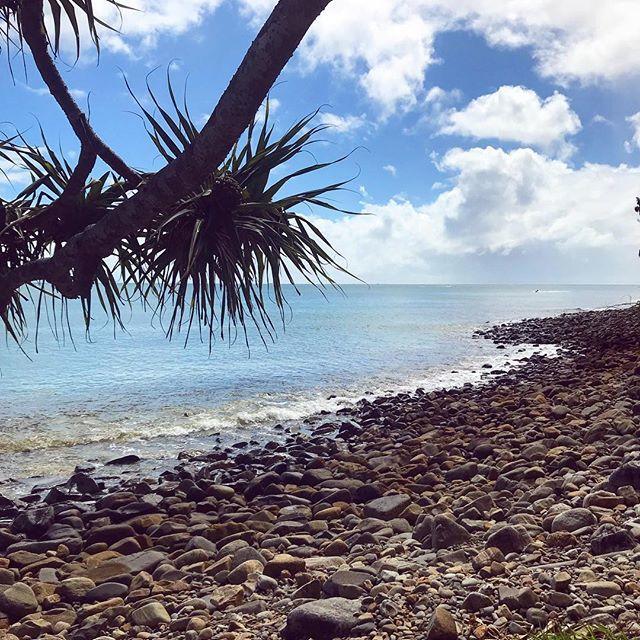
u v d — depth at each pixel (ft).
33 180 15.72
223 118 10.61
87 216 14.84
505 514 17.39
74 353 93.35
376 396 53.83
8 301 14.32
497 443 29.17
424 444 30.50
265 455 34.30
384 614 10.91
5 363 80.33
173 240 13.80
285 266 13.99
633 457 20.89
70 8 14.14
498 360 78.95
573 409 35.19
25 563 18.11
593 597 10.75
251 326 143.43
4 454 35.27
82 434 40.22
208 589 14.25
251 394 55.21
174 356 87.15
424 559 14.07
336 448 34.24
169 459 34.30
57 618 13.74
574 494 17.84
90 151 14.07
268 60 10.12
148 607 13.08
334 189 13.55
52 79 14.11
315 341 108.06
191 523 21.68
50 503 26.48
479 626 10.16
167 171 11.47
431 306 283.59
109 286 14.62
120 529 20.52
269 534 19.02
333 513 20.93
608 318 126.72
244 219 13.57
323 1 9.73
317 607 11.11
